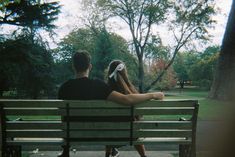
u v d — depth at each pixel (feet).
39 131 14.90
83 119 14.80
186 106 14.92
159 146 23.06
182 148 17.06
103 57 156.56
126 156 21.04
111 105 14.74
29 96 119.44
